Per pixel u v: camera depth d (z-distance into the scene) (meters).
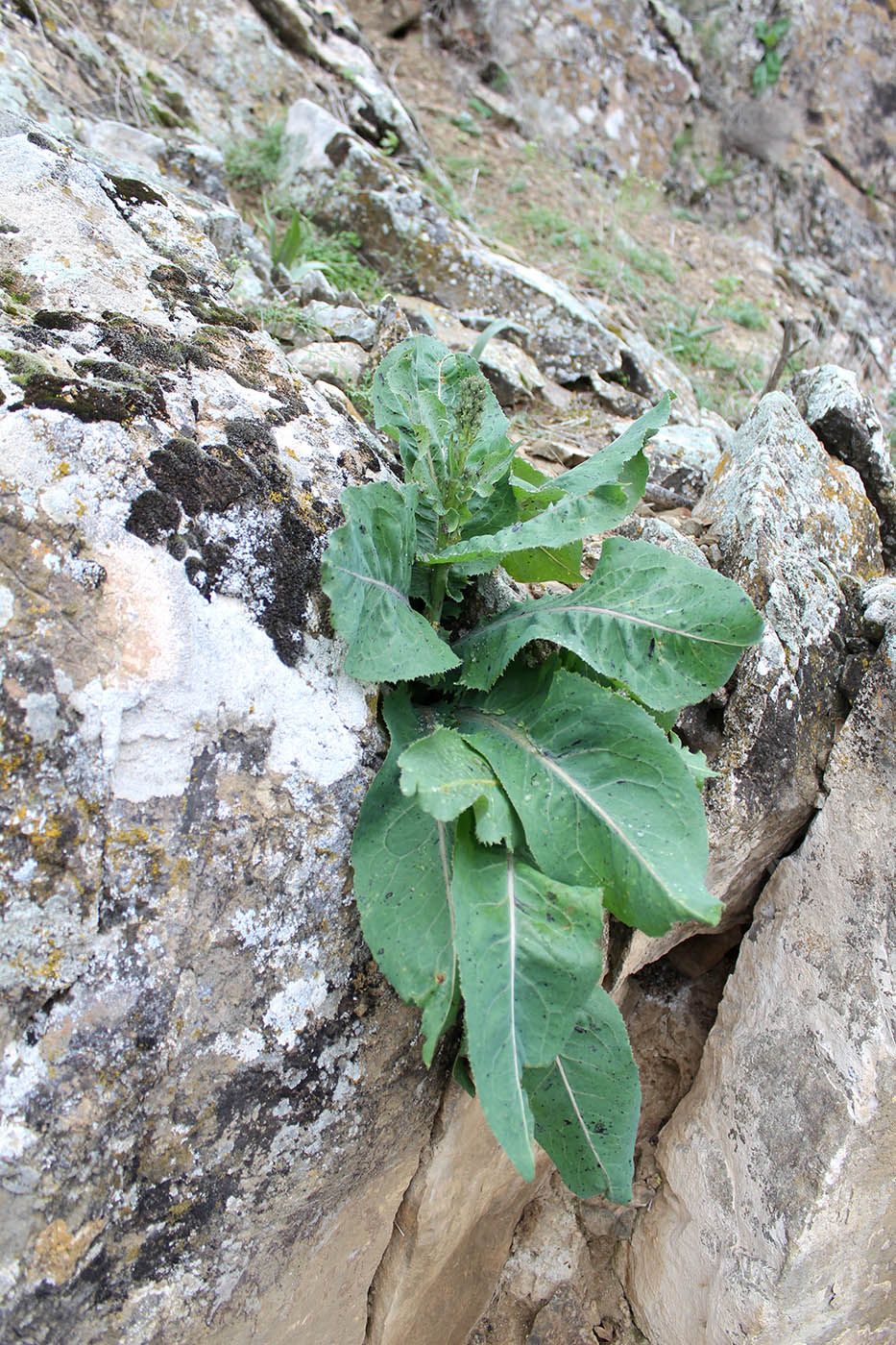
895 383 1.98
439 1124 0.67
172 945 0.50
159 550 0.51
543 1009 0.51
